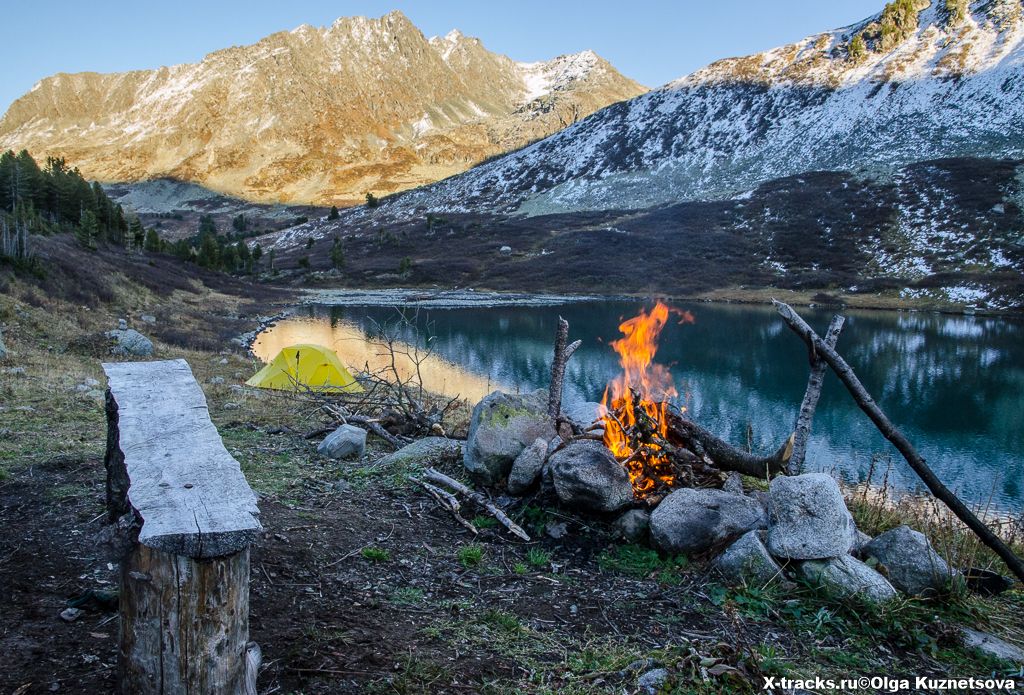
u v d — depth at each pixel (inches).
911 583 179.9
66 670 115.2
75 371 525.0
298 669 122.1
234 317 1582.2
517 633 149.6
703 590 180.5
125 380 129.9
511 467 241.0
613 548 205.3
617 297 2357.3
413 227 4003.4
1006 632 170.7
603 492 208.8
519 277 2721.5
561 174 4739.2
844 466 585.0
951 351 1252.5
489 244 3312.0
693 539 195.0
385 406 420.2
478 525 218.1
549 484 224.7
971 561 203.5
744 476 285.9
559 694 124.6
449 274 2869.1
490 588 174.9
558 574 187.2
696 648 147.6
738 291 2338.8
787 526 184.9
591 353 1227.2
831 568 175.6
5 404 352.8
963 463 609.0
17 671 113.5
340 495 237.1
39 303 836.0
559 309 2032.5
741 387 938.7
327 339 1296.8
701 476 239.0
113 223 2536.9
